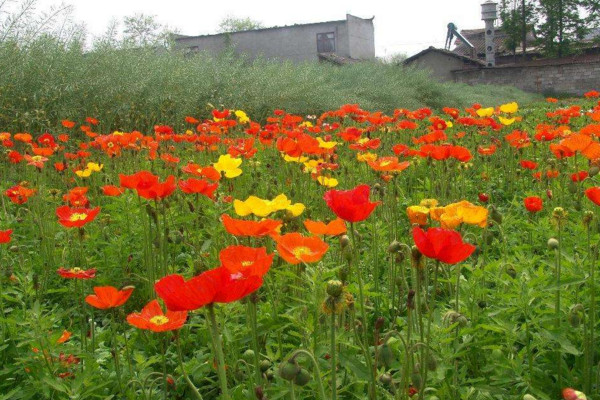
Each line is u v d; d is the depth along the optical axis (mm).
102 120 11258
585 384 2418
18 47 10578
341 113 8266
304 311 2488
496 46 62156
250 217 3236
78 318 3600
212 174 3805
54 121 10750
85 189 4660
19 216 5508
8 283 3693
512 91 36281
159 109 12047
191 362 2715
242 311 2910
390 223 4434
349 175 6070
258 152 8359
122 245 4266
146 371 2820
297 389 2232
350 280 3494
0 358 2938
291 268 3186
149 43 15469
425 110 9281
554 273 2926
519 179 7418
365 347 2156
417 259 2158
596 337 2551
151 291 3453
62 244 4711
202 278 1560
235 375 2510
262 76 16594
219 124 7703
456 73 45750
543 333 2326
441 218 2545
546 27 54406
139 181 3236
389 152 8297
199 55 17141
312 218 5039
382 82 23922
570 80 43125
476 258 3400
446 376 2410
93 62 11891
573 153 4414
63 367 2676
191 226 4641
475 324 2674
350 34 44812
